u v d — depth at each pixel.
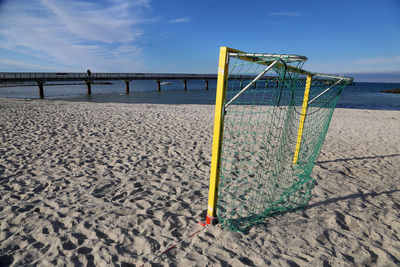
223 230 2.45
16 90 28.14
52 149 4.99
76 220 2.62
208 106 14.06
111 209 2.85
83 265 2.00
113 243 2.26
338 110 13.41
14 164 4.14
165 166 4.27
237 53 2.00
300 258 2.07
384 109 15.40
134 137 6.11
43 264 2.00
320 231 2.48
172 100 19.19
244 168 4.20
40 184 3.47
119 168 4.12
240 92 2.19
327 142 6.30
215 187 2.42
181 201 3.09
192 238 2.35
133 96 22.59
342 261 2.05
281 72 2.33
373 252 2.19
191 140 5.98
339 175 4.05
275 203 3.04
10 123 7.06
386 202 3.19
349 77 3.32
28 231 2.43
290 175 3.80
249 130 6.55
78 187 3.41
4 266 1.98
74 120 7.92
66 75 22.02
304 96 3.82
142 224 2.58
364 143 6.32
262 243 2.28
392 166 4.63
